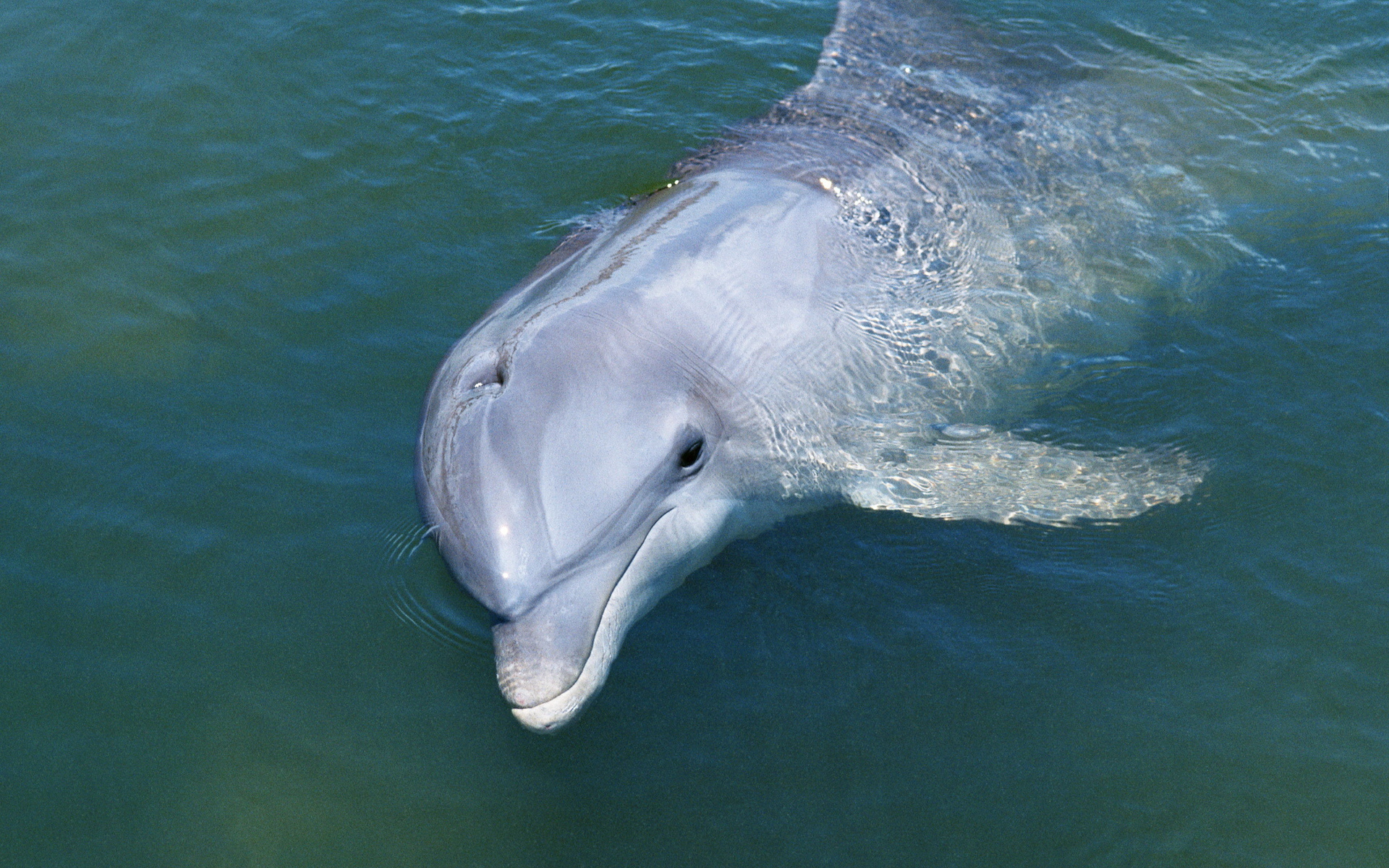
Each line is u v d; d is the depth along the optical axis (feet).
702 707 17.22
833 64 28.55
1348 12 32.24
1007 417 22.04
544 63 30.60
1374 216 26.25
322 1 32.07
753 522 20.03
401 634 18.07
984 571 19.26
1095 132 26.84
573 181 27.14
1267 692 17.47
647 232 20.95
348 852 15.66
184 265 24.44
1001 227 24.11
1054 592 18.93
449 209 26.22
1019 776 16.43
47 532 19.29
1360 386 22.40
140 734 16.80
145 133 27.76
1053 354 23.04
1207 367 22.88
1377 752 16.72
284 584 18.70
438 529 17.12
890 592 18.95
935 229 23.31
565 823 15.92
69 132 27.71
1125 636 18.28
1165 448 21.30
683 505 18.53
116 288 23.80
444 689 17.44
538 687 15.64
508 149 27.96
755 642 18.12
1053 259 24.09
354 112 28.76
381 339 22.88
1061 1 32.60
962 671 17.75
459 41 31.09
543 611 16.15
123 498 19.85
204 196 26.18
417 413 21.43
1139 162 26.48
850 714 17.16
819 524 20.17
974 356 22.31
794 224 21.54
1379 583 18.93
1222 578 19.08
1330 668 17.76
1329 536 19.69
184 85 29.12
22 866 15.37
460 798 16.21
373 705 17.25
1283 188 26.68
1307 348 23.24
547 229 25.72
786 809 16.06
